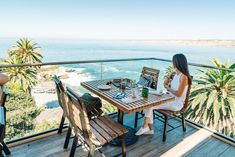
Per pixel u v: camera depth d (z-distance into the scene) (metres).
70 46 157.25
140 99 2.12
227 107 6.96
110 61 3.43
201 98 7.08
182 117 2.83
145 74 3.09
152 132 2.75
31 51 19.45
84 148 2.34
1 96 1.50
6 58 17.06
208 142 2.61
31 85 16.30
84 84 2.66
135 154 2.29
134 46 170.88
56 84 2.00
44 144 2.40
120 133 1.87
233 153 2.37
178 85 2.62
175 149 2.43
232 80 7.01
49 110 12.77
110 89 2.47
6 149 2.13
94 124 2.04
